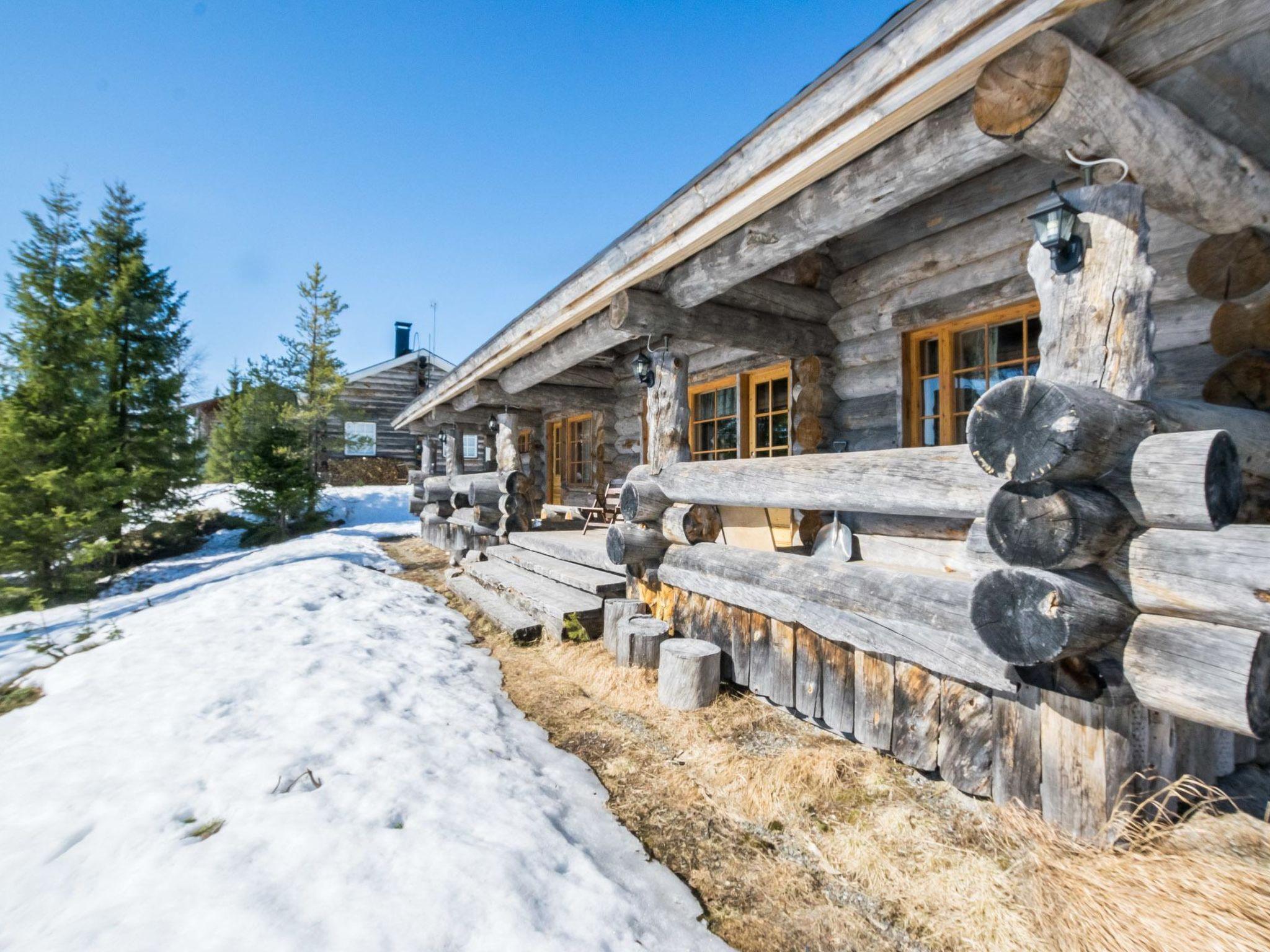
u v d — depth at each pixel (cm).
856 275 491
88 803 243
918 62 212
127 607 783
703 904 207
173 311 1311
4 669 484
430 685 396
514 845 220
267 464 1421
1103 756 201
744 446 616
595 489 903
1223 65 204
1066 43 181
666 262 379
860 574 302
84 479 1033
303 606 602
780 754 303
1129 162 205
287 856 205
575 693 398
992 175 395
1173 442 175
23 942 167
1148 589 184
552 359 602
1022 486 193
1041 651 185
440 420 1067
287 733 309
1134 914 169
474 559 809
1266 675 165
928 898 204
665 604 449
